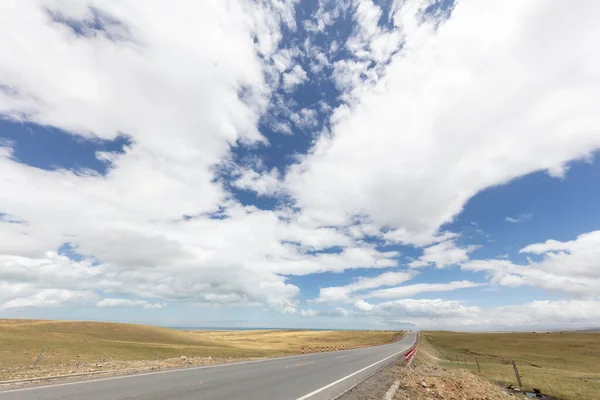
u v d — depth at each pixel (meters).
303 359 22.52
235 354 32.16
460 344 73.06
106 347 34.50
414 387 11.26
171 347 39.69
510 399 12.77
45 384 9.53
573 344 64.25
